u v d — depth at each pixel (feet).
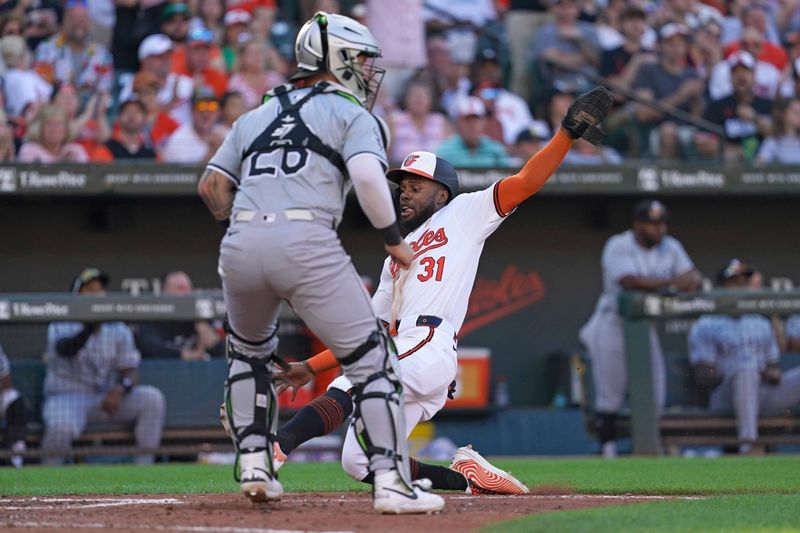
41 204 142.20
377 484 48.78
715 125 157.48
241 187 47.85
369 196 46.03
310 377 57.41
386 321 59.16
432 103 149.38
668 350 140.97
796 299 127.34
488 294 152.35
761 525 44.98
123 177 133.08
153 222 145.18
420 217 59.93
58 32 141.18
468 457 64.49
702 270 157.58
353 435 56.75
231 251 46.85
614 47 158.61
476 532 42.01
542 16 158.40
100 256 143.95
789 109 160.35
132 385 119.14
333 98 48.06
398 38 147.84
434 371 55.62
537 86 156.25
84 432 118.11
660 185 143.54
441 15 152.66
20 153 136.36
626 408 132.77
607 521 45.37
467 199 58.08
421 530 43.11
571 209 154.51
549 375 153.07
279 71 147.74
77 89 140.15
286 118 47.98
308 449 121.49
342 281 47.19
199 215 146.30
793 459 111.04
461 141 144.97
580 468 97.45
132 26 143.43
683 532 42.14
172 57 143.33
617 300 131.34
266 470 50.08
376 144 46.80
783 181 145.79
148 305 118.21
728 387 130.41
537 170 56.13
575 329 154.40
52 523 46.32
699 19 161.79
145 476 89.35
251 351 50.34
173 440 120.67
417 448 137.18
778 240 159.12
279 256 46.01
